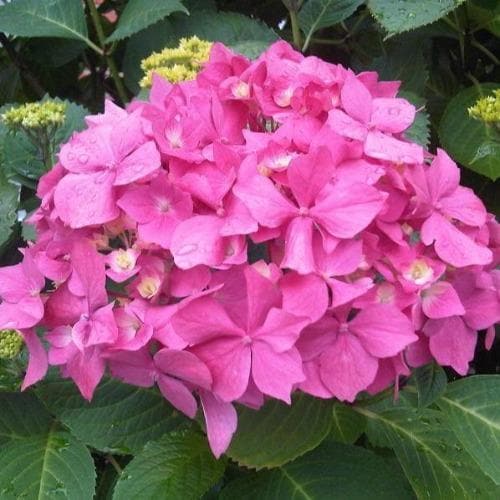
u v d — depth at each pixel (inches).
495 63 26.4
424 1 21.9
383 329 15.3
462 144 23.4
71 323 16.2
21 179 22.6
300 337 15.3
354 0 25.3
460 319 16.4
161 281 15.6
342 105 17.3
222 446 15.5
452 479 18.6
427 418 19.4
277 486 18.4
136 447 18.7
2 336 19.0
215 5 27.5
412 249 15.9
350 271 15.3
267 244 16.4
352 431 19.4
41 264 16.5
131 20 25.0
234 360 15.1
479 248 16.1
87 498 18.0
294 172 15.5
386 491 18.3
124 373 15.8
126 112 18.4
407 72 25.3
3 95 28.5
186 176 15.9
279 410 17.5
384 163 16.4
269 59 18.4
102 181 16.2
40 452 18.6
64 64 29.8
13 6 25.8
